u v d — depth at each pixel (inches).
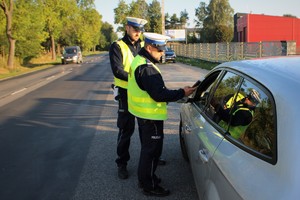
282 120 79.8
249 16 1540.4
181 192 168.2
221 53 1088.8
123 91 182.1
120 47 181.0
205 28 3378.4
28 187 178.9
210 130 123.8
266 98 91.2
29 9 1318.9
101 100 446.9
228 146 102.0
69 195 168.7
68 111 378.3
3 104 445.1
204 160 115.4
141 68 151.6
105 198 164.7
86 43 3115.2
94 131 287.1
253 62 115.2
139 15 1983.3
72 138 267.7
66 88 594.9
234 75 122.5
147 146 160.6
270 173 76.8
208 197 107.0
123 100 182.4
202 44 1371.8
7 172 200.2
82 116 348.2
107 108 388.2
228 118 113.7
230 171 90.4
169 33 3240.7
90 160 216.7
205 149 117.9
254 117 95.3
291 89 83.1
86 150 236.7
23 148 245.1
